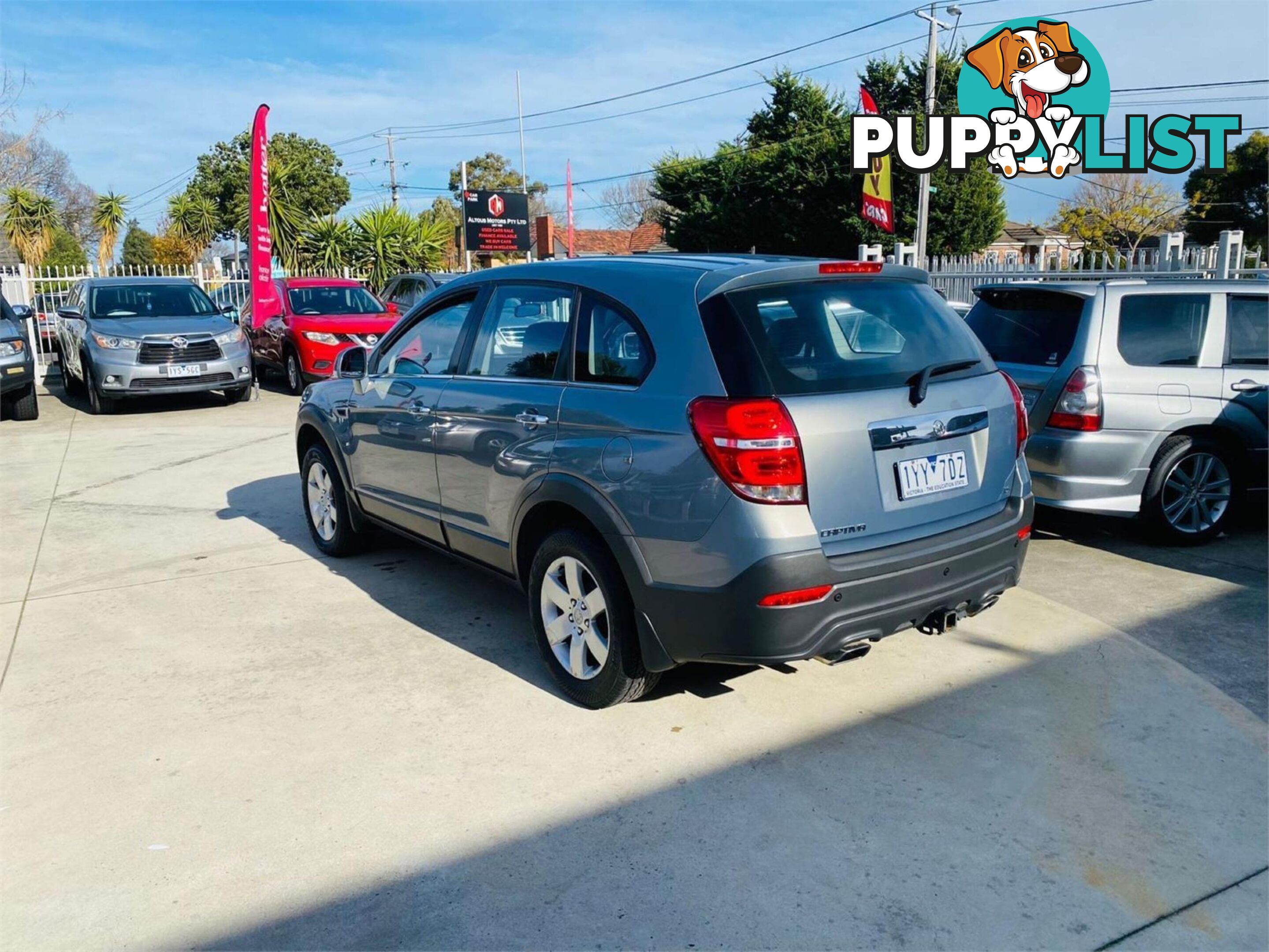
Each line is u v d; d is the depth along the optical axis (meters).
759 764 3.47
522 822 3.15
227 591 5.45
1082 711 3.82
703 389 3.25
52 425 11.76
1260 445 5.76
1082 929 2.62
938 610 3.50
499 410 4.09
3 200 39.62
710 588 3.24
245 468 8.91
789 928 2.64
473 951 2.57
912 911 2.70
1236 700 3.91
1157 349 5.62
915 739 3.62
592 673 3.83
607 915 2.70
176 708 4.00
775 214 32.97
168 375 12.32
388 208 29.70
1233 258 11.72
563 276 4.00
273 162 29.30
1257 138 42.09
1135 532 6.27
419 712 3.92
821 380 3.29
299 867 2.94
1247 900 2.73
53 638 4.79
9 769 3.54
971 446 3.63
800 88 36.56
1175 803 3.20
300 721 3.86
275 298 15.57
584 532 3.76
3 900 2.81
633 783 3.36
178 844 3.06
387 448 5.01
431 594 5.33
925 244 25.66
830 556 3.22
